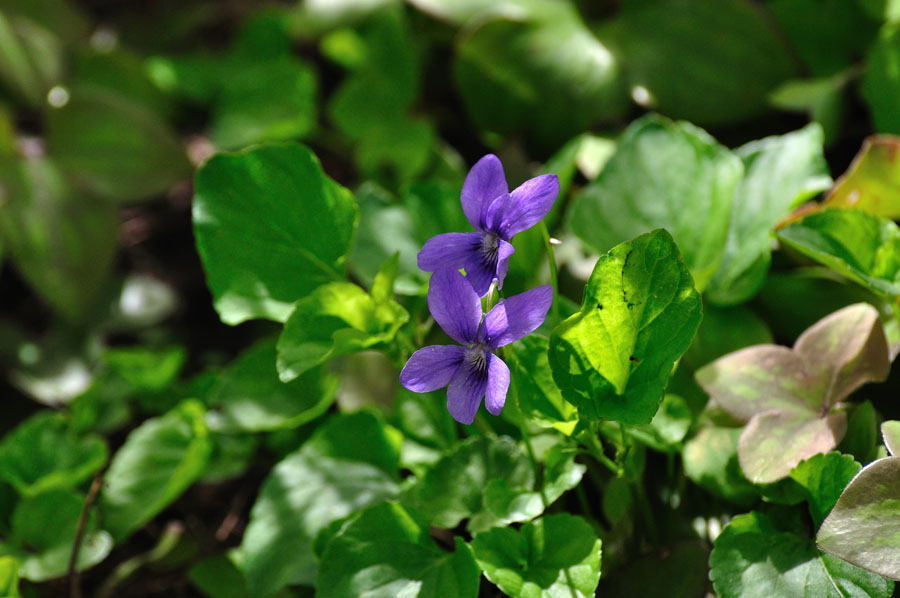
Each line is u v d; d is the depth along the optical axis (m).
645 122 0.42
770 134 0.46
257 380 0.42
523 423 0.38
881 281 0.38
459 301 0.36
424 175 0.48
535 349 0.38
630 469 0.38
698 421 0.39
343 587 0.38
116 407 0.46
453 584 0.38
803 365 0.39
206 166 0.40
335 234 0.40
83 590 0.43
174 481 0.42
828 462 0.37
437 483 0.39
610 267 0.36
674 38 0.46
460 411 0.36
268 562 0.40
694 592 0.38
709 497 0.40
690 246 0.41
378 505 0.38
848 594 0.36
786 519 0.38
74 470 0.43
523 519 0.38
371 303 0.39
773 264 0.42
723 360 0.39
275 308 0.40
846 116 0.45
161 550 0.43
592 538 0.37
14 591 0.39
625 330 0.37
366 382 0.43
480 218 0.37
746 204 0.41
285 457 0.42
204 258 0.40
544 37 0.47
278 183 0.40
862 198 0.41
